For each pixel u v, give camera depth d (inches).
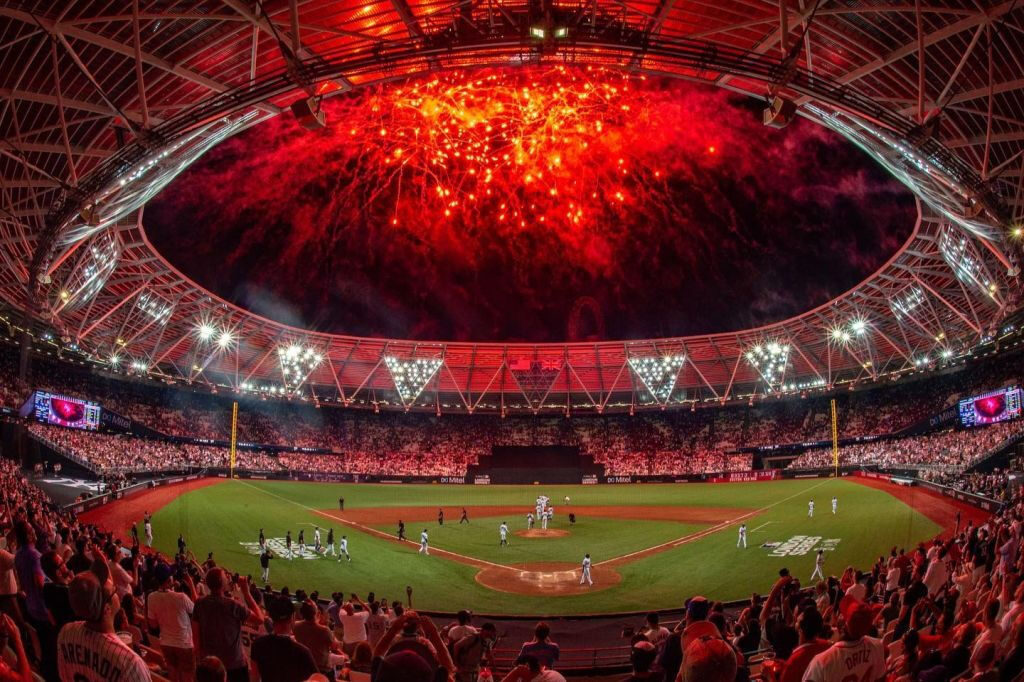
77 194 1203.9
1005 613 495.2
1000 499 1882.4
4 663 253.6
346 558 1756.9
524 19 1034.7
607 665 968.9
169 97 1480.1
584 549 1942.7
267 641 298.8
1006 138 1491.1
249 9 1137.4
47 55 1263.5
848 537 1851.6
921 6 1190.3
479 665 528.7
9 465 1943.9
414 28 1290.6
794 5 1196.5
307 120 1021.8
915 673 372.8
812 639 305.7
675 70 1261.1
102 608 248.4
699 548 1875.0
